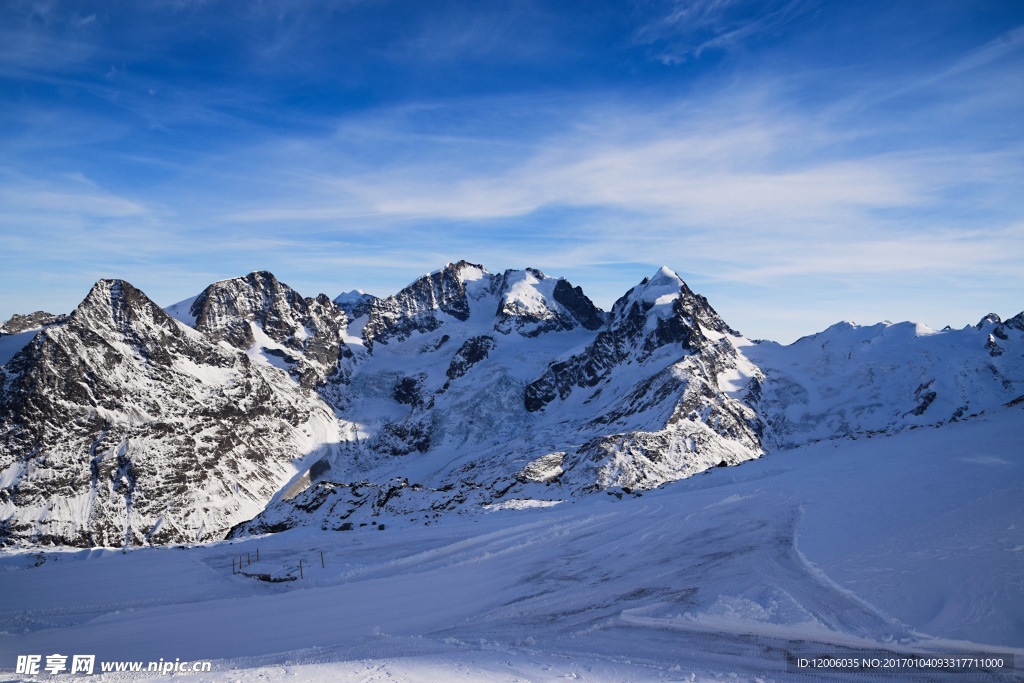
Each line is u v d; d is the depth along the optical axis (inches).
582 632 1134.4
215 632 1311.5
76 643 1284.4
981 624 932.6
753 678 878.4
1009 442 1952.5
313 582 1749.5
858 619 1032.2
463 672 913.5
